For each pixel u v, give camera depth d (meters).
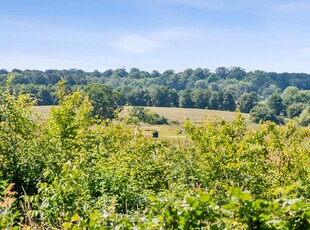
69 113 15.94
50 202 7.32
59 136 15.31
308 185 8.95
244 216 4.32
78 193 8.13
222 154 12.26
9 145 12.95
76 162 8.46
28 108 15.41
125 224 4.95
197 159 13.00
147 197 10.21
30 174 12.11
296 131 12.79
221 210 4.87
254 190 11.47
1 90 14.39
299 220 4.45
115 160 13.09
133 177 11.81
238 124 13.32
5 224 6.16
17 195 11.48
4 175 12.04
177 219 4.55
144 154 14.61
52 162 12.72
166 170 13.13
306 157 12.38
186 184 11.80
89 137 16.16
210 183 11.88
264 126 12.83
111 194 9.66
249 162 11.96
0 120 13.67
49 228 7.29
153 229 4.64
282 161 12.40
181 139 14.15
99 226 5.23
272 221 4.32
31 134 14.44
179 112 117.69
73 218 5.43
